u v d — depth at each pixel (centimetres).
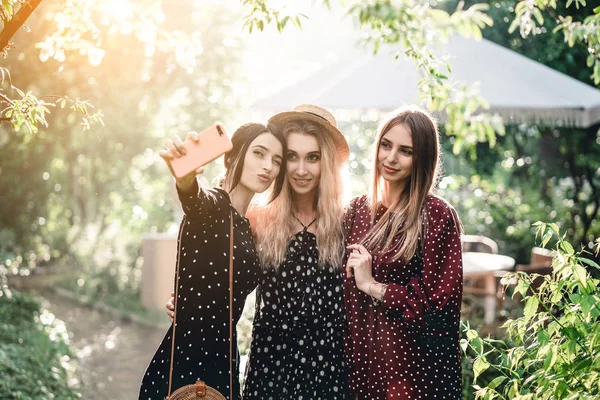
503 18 984
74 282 1773
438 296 368
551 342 354
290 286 383
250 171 374
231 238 356
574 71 1006
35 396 684
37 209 2050
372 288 369
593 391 334
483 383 559
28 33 882
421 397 371
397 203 386
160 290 1391
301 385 379
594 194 1155
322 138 389
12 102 413
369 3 299
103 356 1094
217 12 1477
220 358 353
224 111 1585
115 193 2172
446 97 428
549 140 1272
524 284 367
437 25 317
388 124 380
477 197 1323
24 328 974
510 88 775
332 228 388
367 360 378
